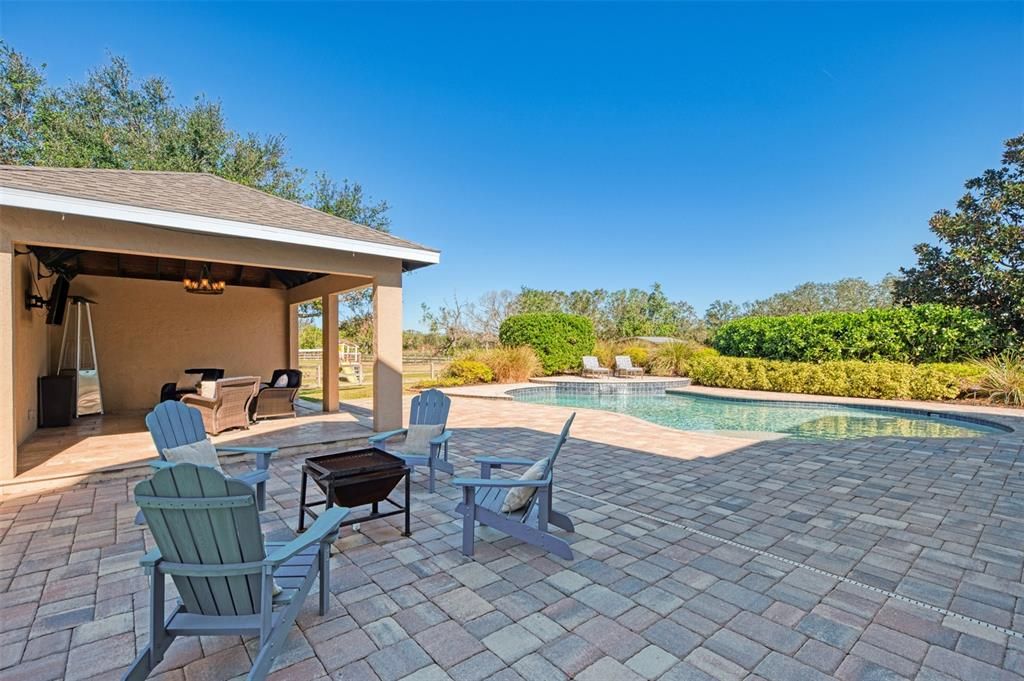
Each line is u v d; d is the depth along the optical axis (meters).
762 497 4.74
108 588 2.95
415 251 7.52
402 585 2.98
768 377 14.71
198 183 7.81
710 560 3.36
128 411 9.77
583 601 2.81
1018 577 3.12
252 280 11.23
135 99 16.72
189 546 2.02
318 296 10.21
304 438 6.98
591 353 19.98
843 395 13.18
